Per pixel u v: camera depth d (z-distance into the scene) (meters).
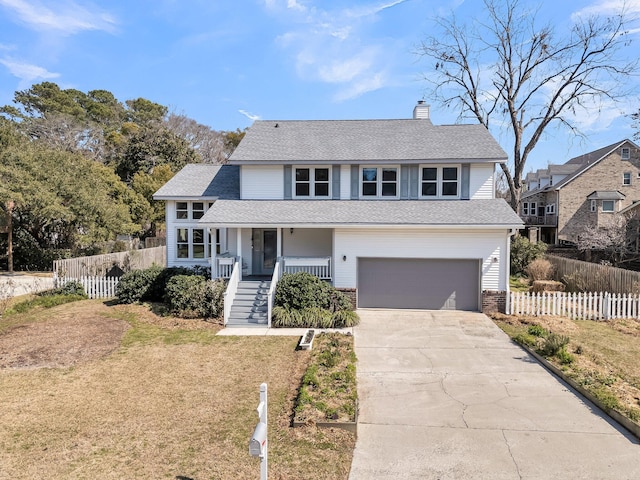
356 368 9.78
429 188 17.31
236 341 11.83
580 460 5.93
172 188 19.44
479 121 30.25
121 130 58.75
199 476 5.52
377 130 20.09
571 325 13.56
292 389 8.38
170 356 10.49
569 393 8.30
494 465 5.82
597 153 38.72
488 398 8.10
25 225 24.94
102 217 24.02
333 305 14.46
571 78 27.25
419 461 5.92
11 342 11.41
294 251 18.27
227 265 16.14
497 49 28.81
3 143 25.00
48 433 6.67
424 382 8.95
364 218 15.71
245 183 17.94
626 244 27.52
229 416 7.25
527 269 23.38
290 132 20.20
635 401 7.49
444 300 15.88
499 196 55.84
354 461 5.93
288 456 6.00
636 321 13.99
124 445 6.31
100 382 8.80
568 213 35.56
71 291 17.38
